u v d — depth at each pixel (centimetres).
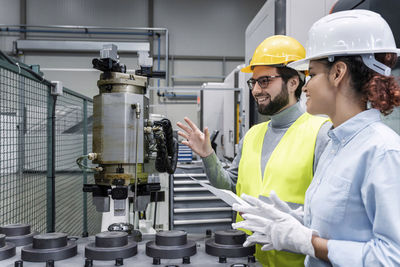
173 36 615
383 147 64
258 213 78
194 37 619
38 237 86
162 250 84
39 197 156
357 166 67
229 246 86
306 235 70
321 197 72
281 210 82
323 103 75
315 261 76
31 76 133
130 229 102
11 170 132
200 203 212
